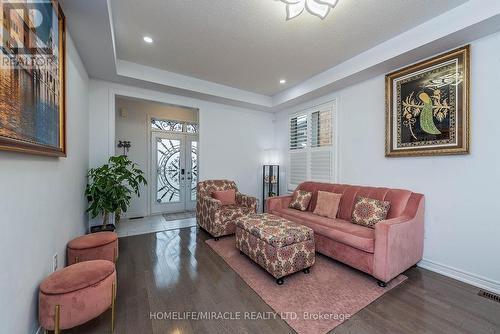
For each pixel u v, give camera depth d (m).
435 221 2.39
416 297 1.88
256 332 1.48
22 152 1.13
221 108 4.52
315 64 3.19
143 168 4.80
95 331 1.47
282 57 3.00
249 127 4.90
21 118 1.12
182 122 5.36
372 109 3.07
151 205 4.92
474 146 2.11
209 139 4.38
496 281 1.98
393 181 2.81
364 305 1.77
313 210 3.32
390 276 2.03
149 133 4.88
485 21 1.83
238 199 3.97
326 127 3.79
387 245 2.00
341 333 1.47
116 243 2.14
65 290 1.27
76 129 2.42
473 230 2.12
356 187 3.05
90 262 1.57
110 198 2.86
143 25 2.33
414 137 2.55
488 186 2.03
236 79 3.79
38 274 1.39
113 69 2.95
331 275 2.25
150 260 2.57
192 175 5.52
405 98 2.64
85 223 2.96
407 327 1.53
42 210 1.46
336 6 2.00
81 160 2.69
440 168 2.36
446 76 2.28
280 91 4.38
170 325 1.53
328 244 2.55
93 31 2.10
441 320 1.61
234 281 2.12
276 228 2.32
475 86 2.10
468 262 2.15
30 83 1.22
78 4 1.73
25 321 1.22
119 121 4.53
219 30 2.41
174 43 2.68
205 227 3.49
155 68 3.38
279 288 2.00
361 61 2.85
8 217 1.07
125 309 1.70
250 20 2.24
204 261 2.54
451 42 2.16
